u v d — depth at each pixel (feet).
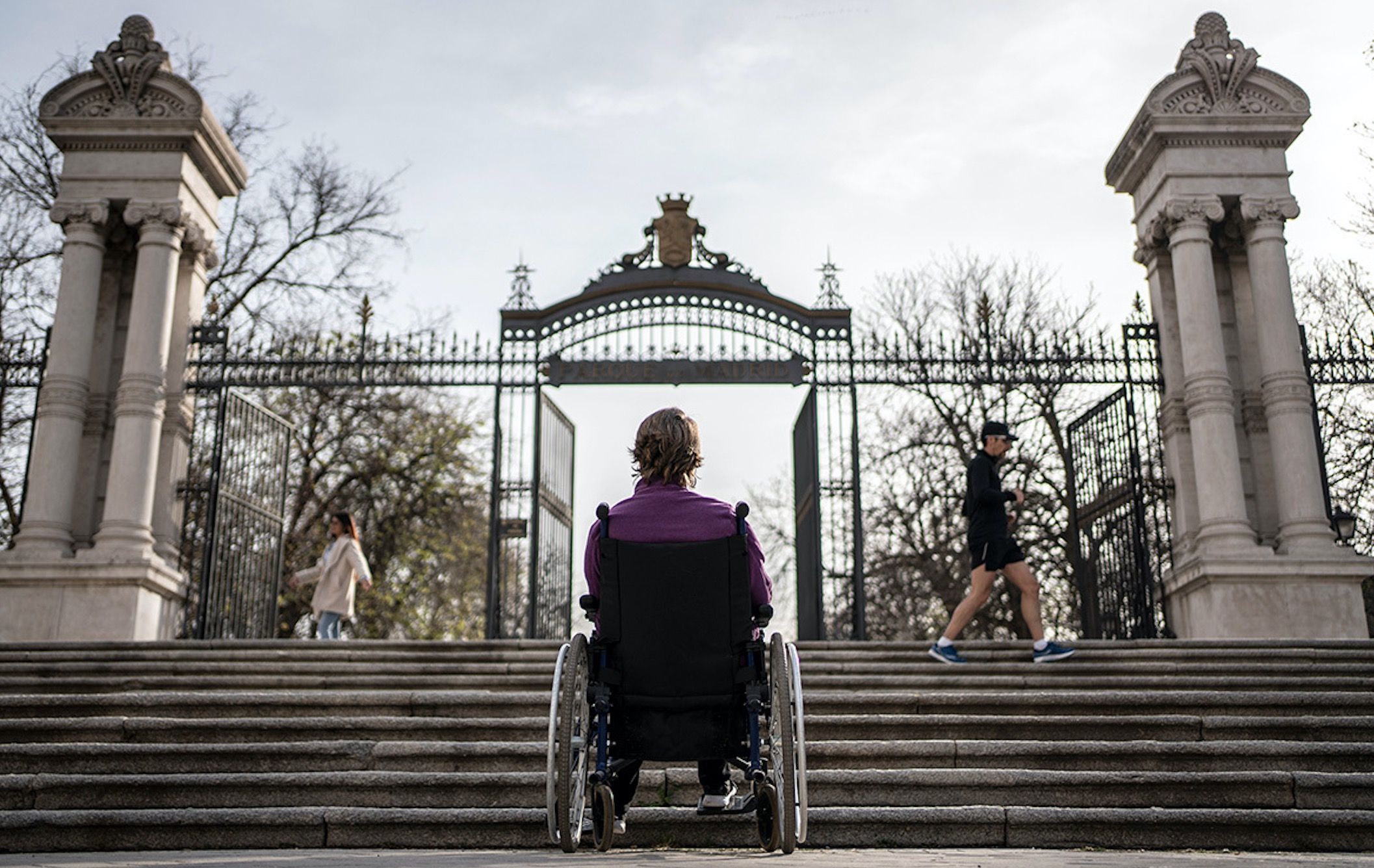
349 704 24.63
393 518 78.79
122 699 24.63
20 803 19.72
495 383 43.60
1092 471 45.44
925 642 32.58
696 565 14.49
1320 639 36.81
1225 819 18.70
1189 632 41.55
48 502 40.65
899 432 75.20
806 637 44.78
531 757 21.12
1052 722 23.17
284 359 44.47
